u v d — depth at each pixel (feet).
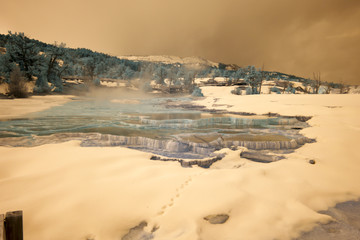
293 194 21.25
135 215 17.35
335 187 23.38
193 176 24.29
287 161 30.55
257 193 21.03
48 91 177.58
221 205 18.40
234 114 94.94
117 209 17.88
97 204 18.39
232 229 15.93
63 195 19.43
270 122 73.05
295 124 69.41
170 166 27.58
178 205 18.43
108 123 65.87
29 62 183.93
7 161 27.78
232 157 34.04
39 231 15.11
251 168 27.04
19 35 179.83
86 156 30.07
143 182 22.58
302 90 330.13
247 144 41.01
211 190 20.79
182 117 82.69
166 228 15.90
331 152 35.60
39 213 16.78
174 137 48.52
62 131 52.19
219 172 25.50
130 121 70.08
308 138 45.70
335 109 79.30
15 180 22.16
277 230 15.92
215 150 38.01
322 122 65.36
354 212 19.11
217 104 119.85
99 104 138.72
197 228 15.55
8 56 173.68
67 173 24.34
